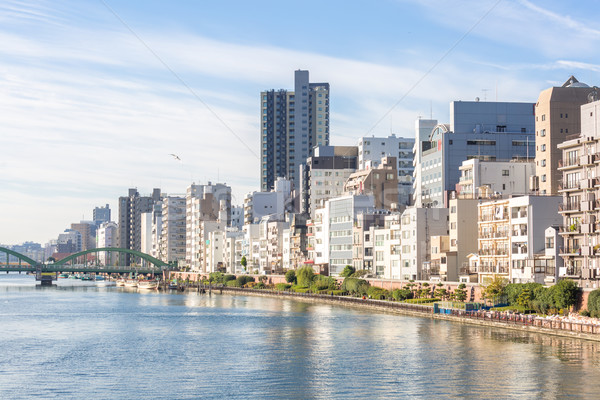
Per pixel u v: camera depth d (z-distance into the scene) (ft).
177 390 268.62
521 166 629.10
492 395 253.03
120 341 398.42
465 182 638.12
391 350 341.82
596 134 432.25
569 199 437.58
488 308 444.96
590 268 406.21
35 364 324.60
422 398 250.78
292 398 254.47
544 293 401.90
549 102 582.76
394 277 647.97
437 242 579.07
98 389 271.90
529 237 469.98
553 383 266.77
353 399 251.60
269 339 393.50
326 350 348.59
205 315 547.49
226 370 304.30
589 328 347.77
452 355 323.37
